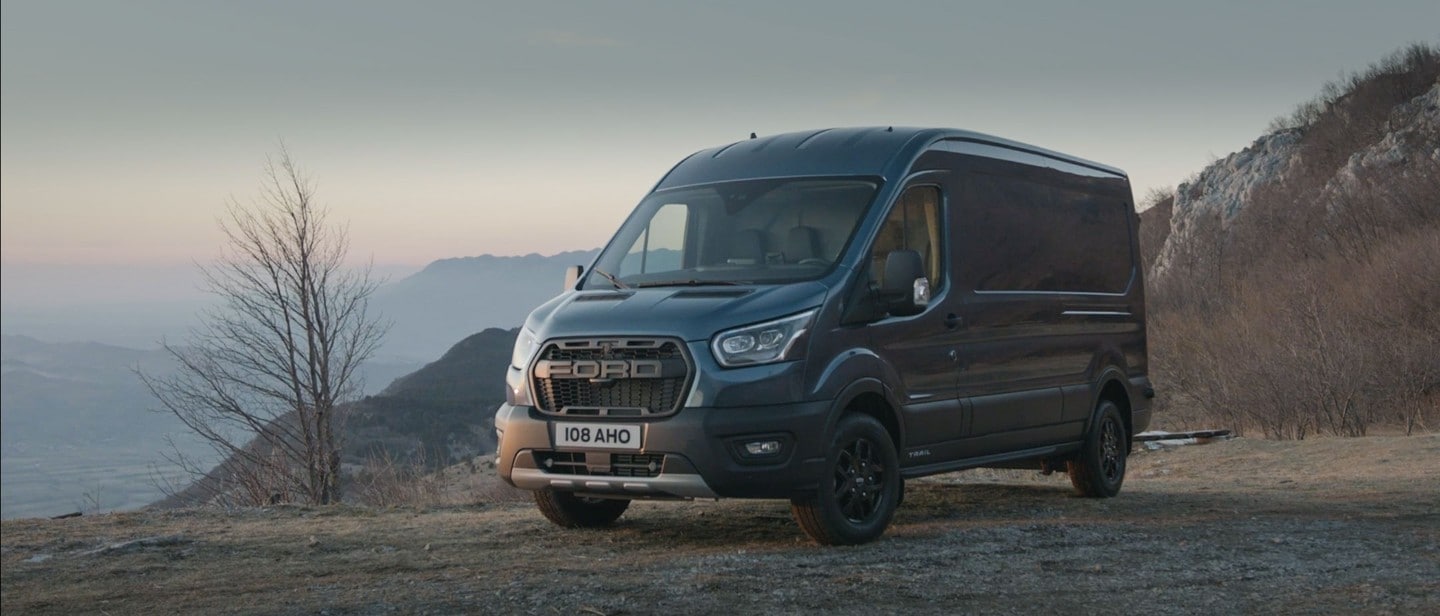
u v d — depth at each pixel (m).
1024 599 5.69
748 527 8.23
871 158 8.05
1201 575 6.26
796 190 7.93
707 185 8.27
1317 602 5.61
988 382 8.60
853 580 6.06
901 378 7.70
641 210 8.41
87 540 7.81
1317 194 49.62
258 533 8.12
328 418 19.39
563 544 7.55
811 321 7.05
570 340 7.11
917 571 6.34
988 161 8.92
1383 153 46.78
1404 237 35.75
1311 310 27.66
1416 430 23.50
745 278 7.46
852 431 7.22
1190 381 31.84
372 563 6.88
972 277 8.48
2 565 6.94
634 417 6.84
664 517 8.74
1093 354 10.06
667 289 7.46
